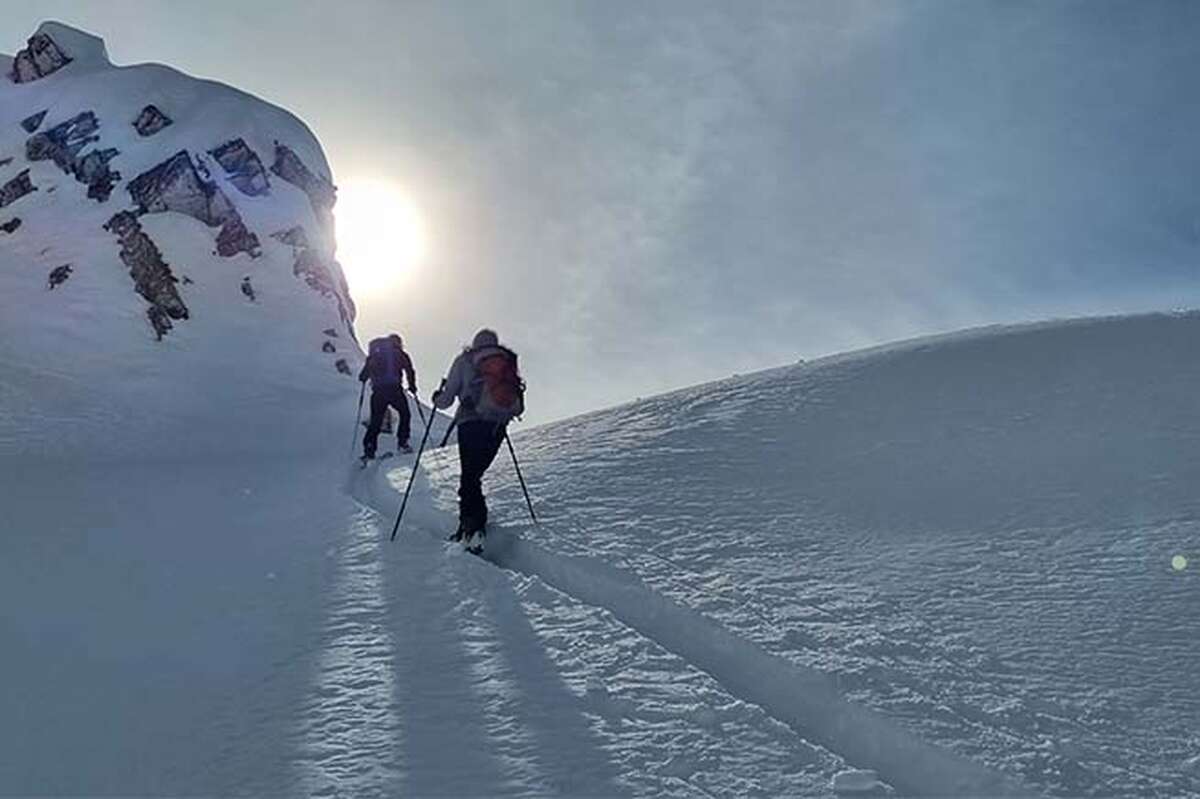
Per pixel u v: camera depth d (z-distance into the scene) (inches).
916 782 131.3
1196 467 286.7
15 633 200.5
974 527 250.1
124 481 515.8
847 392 450.6
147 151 1427.2
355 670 173.3
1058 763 127.8
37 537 317.7
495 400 279.4
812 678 158.7
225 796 123.2
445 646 186.4
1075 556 220.5
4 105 1612.9
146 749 139.3
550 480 348.5
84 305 1170.0
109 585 245.6
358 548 291.0
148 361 1111.6
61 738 144.0
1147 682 153.5
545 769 129.0
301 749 137.5
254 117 1600.6
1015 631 177.3
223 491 468.4
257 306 1300.4
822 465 333.4
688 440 390.3
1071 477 290.0
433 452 552.1
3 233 1323.8
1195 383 390.6
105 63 1722.4
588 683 162.4
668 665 171.8
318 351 1282.0
